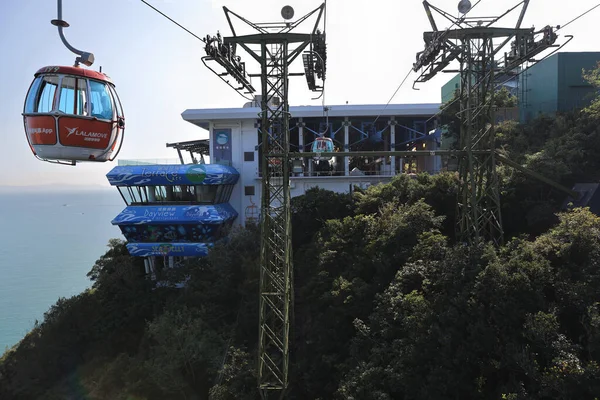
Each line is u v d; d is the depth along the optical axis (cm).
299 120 4672
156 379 2584
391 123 4641
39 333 3372
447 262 1981
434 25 2298
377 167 5166
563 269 1702
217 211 3791
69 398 2888
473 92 2520
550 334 1466
